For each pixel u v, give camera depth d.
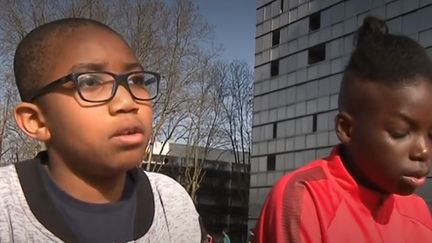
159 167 34.62
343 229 1.89
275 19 36.88
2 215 1.67
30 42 1.69
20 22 21.47
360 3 29.23
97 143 1.61
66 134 1.62
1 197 1.69
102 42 1.66
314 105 32.25
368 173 1.87
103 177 1.69
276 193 1.99
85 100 1.59
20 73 1.70
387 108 1.77
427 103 1.76
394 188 1.83
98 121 1.60
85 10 22.30
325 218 1.89
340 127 1.91
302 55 33.78
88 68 1.62
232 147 44.03
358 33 2.01
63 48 1.64
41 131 1.69
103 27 1.74
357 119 1.85
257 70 38.03
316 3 33.00
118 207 1.76
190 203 2.05
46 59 1.65
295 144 33.50
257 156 36.88
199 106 30.39
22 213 1.68
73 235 1.69
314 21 33.31
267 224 1.99
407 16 25.77
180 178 41.09
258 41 38.31
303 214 1.89
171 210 1.95
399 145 1.78
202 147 40.78
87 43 1.65
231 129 42.88
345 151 1.98
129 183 1.87
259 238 2.03
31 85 1.67
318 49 32.62
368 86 1.81
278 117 35.38
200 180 41.69
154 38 24.36
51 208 1.69
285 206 1.93
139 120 1.64
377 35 1.91
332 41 31.30
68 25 1.70
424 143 1.77
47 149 1.74
